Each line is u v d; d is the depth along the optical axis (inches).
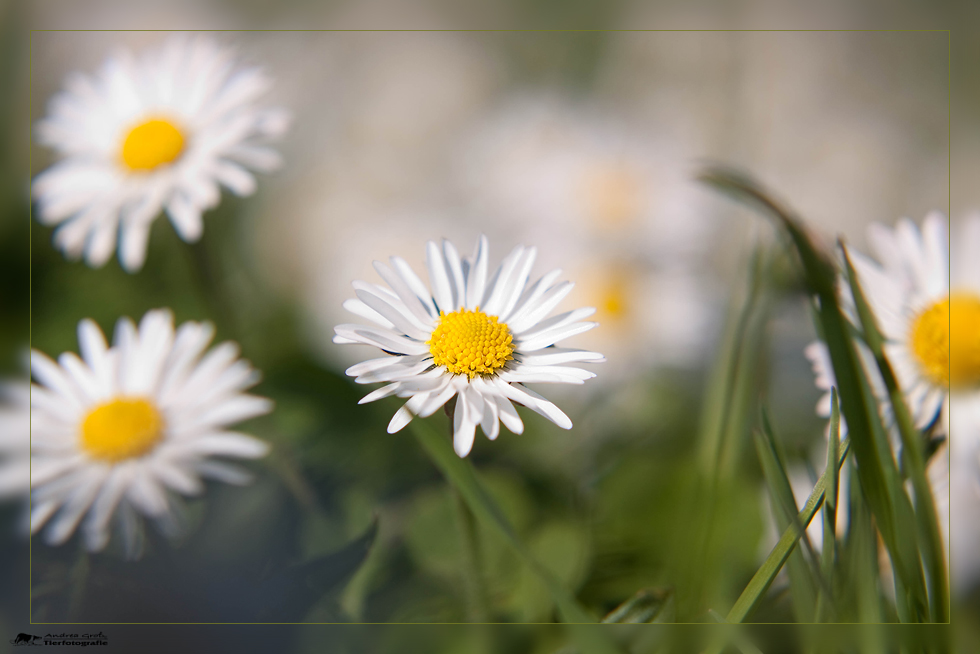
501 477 8.7
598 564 8.2
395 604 8.1
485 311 7.8
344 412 8.9
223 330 9.3
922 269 8.3
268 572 8.0
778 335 8.9
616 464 8.7
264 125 9.3
